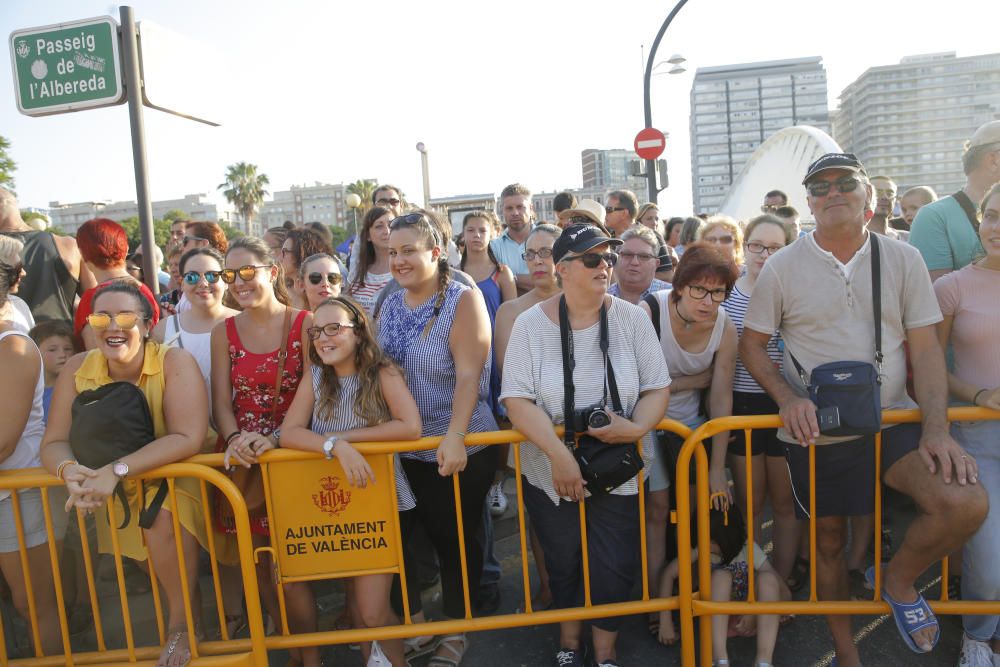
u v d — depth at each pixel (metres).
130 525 2.59
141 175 4.36
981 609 2.50
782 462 3.22
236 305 3.98
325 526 2.56
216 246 5.09
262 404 2.78
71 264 4.22
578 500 2.48
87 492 2.27
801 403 2.46
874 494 2.62
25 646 3.10
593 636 2.76
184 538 2.55
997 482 2.58
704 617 2.61
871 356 2.55
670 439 2.92
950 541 2.32
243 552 2.48
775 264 2.64
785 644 2.95
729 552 2.80
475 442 2.54
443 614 3.32
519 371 2.57
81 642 3.20
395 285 3.23
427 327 2.82
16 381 2.47
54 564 2.50
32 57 4.30
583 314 2.55
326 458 2.50
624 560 2.63
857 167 2.45
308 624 2.71
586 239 2.44
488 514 3.25
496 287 4.50
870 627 3.03
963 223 3.16
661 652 2.94
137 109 4.30
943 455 2.30
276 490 2.53
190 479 2.59
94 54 4.24
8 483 2.45
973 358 2.63
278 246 5.43
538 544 3.23
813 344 2.60
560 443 2.43
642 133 11.12
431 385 2.84
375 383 2.58
